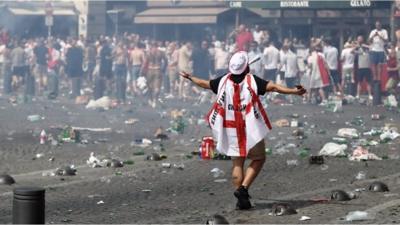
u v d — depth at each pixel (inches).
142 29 4288.9
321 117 2228.1
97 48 3326.8
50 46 3228.3
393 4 3171.8
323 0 3363.7
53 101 2817.4
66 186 1032.8
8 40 3334.2
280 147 1499.8
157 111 2400.3
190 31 4153.5
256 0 3467.0
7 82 3189.0
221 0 3998.5
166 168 1212.5
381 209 856.3
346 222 784.3
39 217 657.0
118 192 991.6
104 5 4350.4
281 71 2908.5
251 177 876.0
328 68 2849.4
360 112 2413.9
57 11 4411.9
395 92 2824.8
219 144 875.4
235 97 868.0
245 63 874.8
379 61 2856.8
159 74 2640.3
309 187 1039.0
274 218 814.5
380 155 1387.8
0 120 2032.5
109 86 3085.6
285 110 2475.4
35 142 1565.0
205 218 815.1
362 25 3432.6
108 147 1494.8
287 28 3567.9
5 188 1011.3
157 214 842.2
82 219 813.2
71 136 1585.9
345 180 1101.7
